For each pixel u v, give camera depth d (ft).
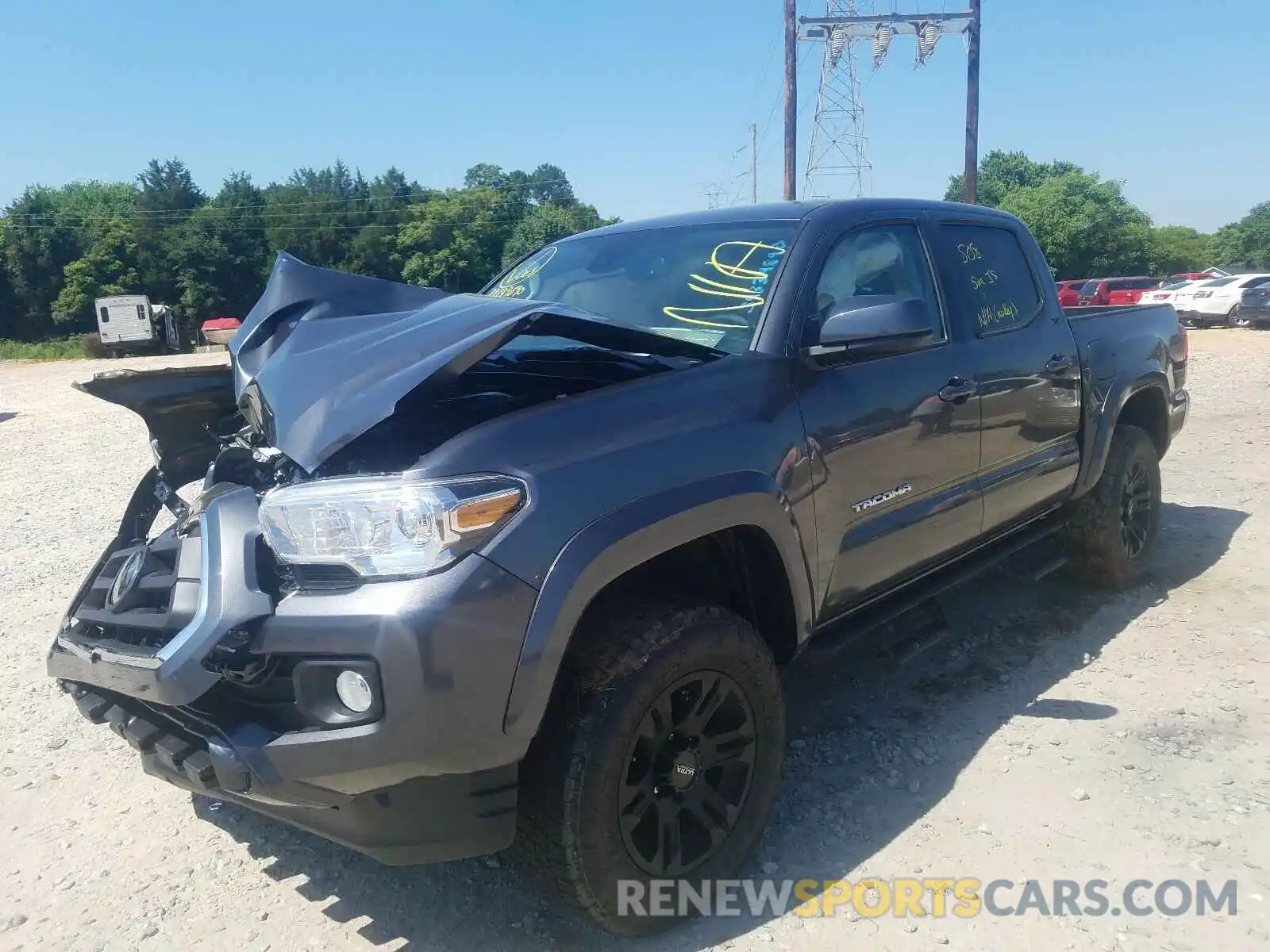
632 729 7.85
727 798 9.00
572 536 7.52
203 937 8.85
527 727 7.28
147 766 8.66
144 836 10.59
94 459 37.11
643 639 7.98
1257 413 33.50
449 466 7.29
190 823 10.82
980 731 11.87
